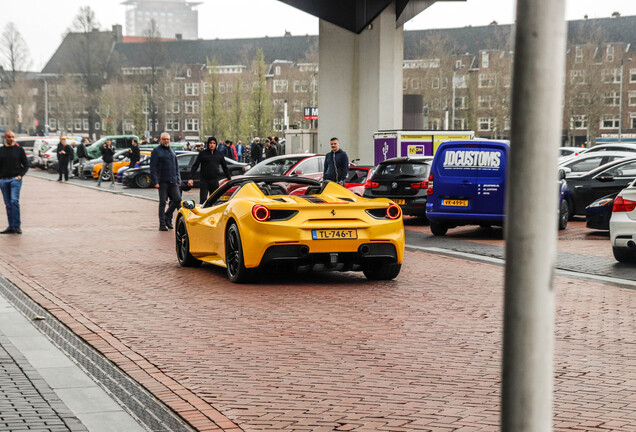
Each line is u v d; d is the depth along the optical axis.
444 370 5.95
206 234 10.91
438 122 91.56
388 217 10.01
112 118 122.25
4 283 10.09
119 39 156.38
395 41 30.50
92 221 19.45
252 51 133.00
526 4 2.16
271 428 4.63
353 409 4.99
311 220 9.66
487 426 4.63
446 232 16.81
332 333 7.24
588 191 18.39
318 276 10.84
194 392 5.39
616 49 101.62
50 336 7.13
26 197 28.17
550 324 2.22
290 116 110.75
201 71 135.38
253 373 5.88
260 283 10.19
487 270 11.36
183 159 32.72
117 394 5.34
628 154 20.89
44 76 142.50
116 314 8.12
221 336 7.12
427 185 17.75
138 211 22.50
